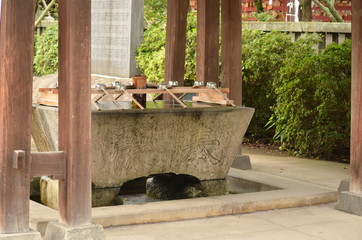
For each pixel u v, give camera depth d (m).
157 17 15.38
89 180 5.61
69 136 5.52
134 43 13.80
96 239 5.57
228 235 6.16
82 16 5.51
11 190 5.29
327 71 10.38
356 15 7.01
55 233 5.57
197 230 6.30
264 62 11.77
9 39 5.22
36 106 7.16
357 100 7.09
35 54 18.53
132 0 13.72
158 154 7.23
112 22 14.32
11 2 5.21
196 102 8.28
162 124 7.11
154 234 6.11
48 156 5.49
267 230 6.37
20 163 5.25
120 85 7.14
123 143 6.96
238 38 9.57
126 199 7.93
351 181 7.20
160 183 8.07
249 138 12.52
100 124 6.75
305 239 6.10
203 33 9.48
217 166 7.70
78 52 5.50
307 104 10.52
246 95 12.14
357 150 7.11
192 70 12.34
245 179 8.44
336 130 10.54
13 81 5.25
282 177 8.84
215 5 9.51
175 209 6.62
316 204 7.48
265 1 21.86
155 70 12.99
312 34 12.73
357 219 6.88
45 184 7.44
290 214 7.02
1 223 5.29
